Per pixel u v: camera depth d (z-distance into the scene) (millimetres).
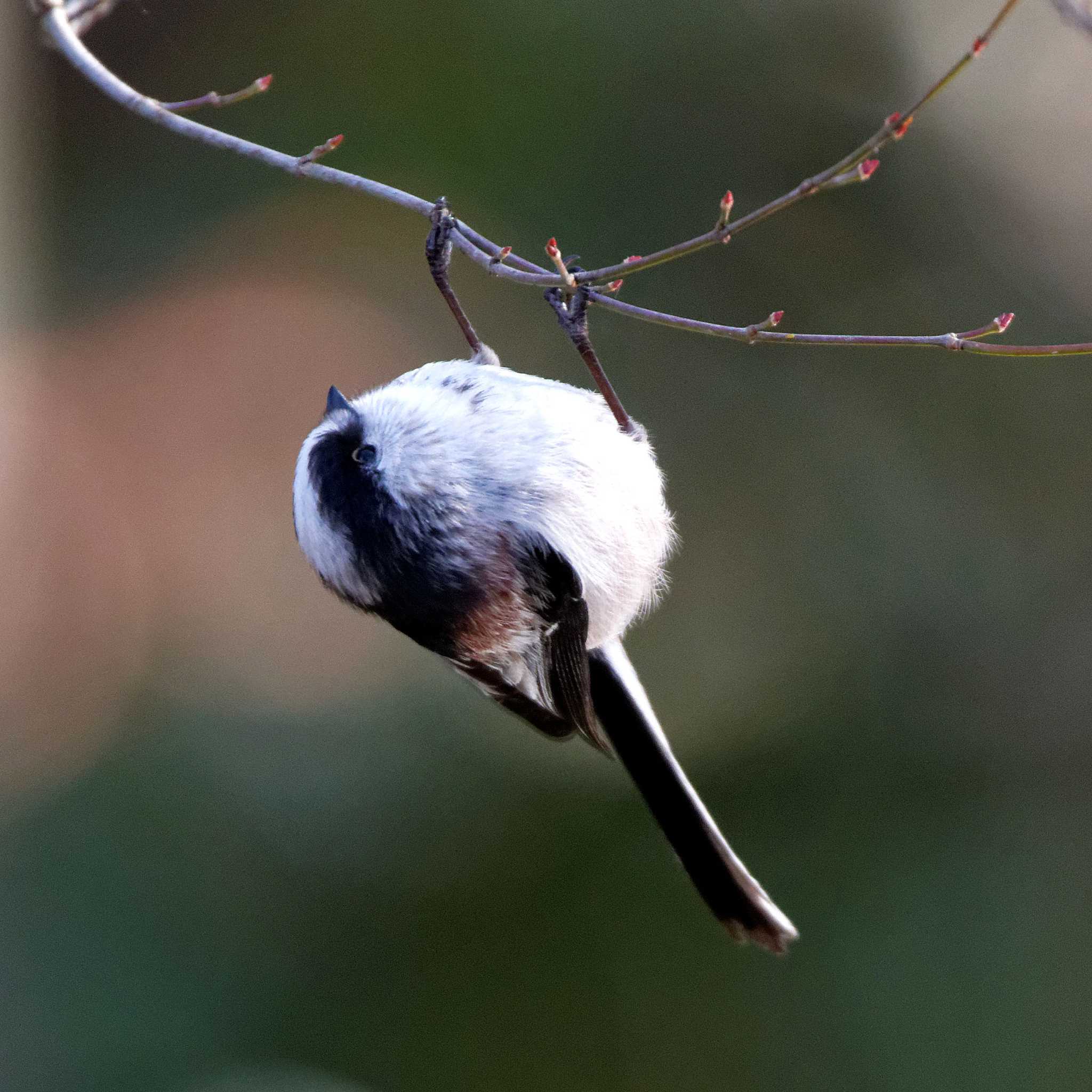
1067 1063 9648
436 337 13266
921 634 11453
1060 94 12086
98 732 11719
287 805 11344
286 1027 10344
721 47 12664
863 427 12055
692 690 11500
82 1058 9945
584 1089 10156
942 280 12164
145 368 13953
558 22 12992
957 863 10570
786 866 10742
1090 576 11328
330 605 12773
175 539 13180
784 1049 10062
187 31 14234
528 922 10844
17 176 11641
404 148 13391
